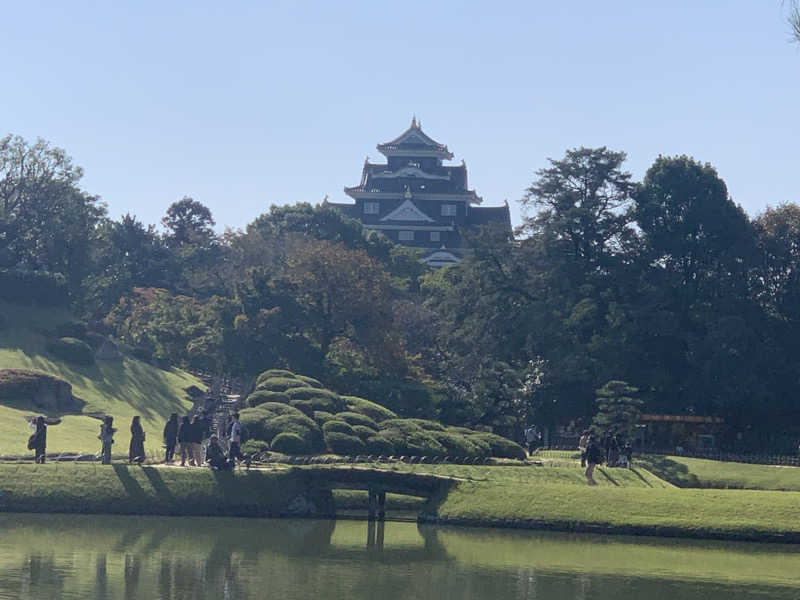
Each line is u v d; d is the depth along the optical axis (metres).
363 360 99.38
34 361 83.50
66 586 37.25
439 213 186.12
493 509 57.03
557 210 106.69
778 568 46.94
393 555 46.44
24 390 74.56
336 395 77.75
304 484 57.91
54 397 76.19
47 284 96.62
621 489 59.41
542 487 59.22
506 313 103.88
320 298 98.56
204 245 157.75
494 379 91.88
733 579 43.72
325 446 69.12
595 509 56.66
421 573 42.44
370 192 186.12
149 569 40.78
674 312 101.50
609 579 42.69
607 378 93.50
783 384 98.06
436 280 127.69
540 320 99.75
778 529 54.72
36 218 111.06
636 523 55.31
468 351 106.62
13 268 107.31
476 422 90.38
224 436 67.12
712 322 98.00
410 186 185.62
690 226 106.00
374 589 38.91
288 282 98.56
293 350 92.75
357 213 187.50
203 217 181.25
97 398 80.75
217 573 40.62
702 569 45.84
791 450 92.88
